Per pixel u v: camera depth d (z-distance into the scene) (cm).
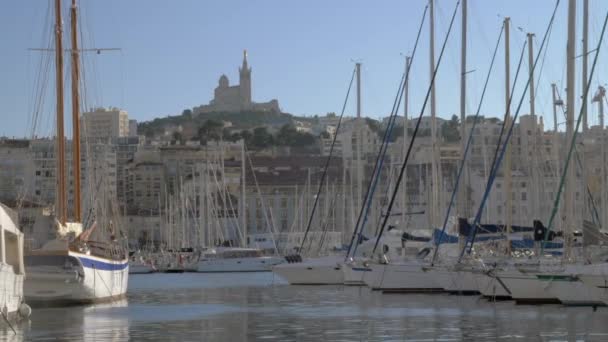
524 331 4550
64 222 6341
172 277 13488
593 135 7862
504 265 6231
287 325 5075
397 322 5125
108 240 7338
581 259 5759
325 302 6906
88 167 10881
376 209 14325
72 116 6650
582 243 5803
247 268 15575
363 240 10981
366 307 6256
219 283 10975
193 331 4778
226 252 15812
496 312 5553
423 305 6275
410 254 8544
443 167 18300
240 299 7538
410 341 4253
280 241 18350
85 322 5222
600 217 7581
